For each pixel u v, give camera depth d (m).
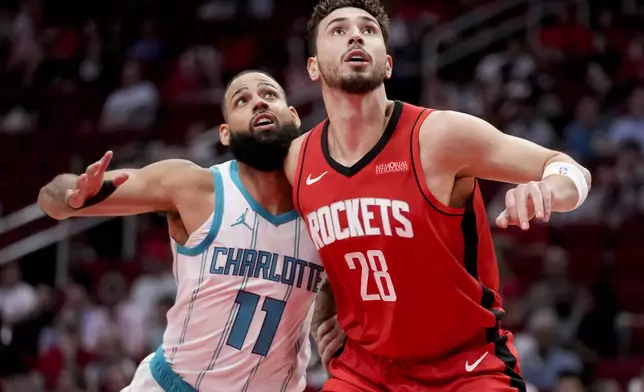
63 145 23.56
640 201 19.52
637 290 17.73
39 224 20.56
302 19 27.16
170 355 7.54
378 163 6.61
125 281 18.89
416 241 6.49
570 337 15.87
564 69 23.47
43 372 16.50
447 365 6.79
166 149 21.88
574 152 20.84
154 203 7.31
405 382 6.83
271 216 7.26
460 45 25.09
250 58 25.92
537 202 5.56
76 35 27.72
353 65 6.65
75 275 18.89
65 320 17.20
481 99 22.39
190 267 7.36
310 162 6.91
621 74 23.98
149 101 24.50
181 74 25.55
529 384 14.27
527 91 22.47
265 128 7.21
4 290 18.45
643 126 21.44
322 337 7.44
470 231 6.66
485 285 6.86
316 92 23.61
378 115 6.73
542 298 16.19
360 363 7.02
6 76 26.88
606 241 18.83
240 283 7.24
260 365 7.38
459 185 6.66
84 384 15.65
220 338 7.34
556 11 25.48
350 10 6.90
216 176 7.41
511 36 25.38
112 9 28.30
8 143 23.72
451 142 6.49
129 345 16.62
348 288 6.83
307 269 7.29
